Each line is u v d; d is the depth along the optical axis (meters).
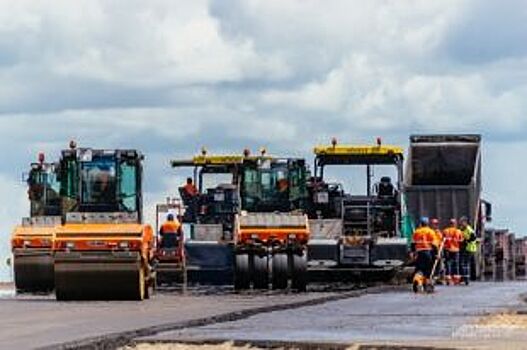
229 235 84.31
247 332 40.31
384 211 85.06
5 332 41.03
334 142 85.75
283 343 35.62
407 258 82.38
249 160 82.38
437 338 37.41
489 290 73.44
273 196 82.12
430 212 93.38
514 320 45.47
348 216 84.75
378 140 85.75
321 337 38.03
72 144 69.50
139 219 66.38
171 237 79.44
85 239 63.56
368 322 44.91
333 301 59.91
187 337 37.94
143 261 64.44
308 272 82.69
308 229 74.75
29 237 76.94
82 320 47.03
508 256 108.62
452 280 84.50
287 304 55.28
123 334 38.62
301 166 82.44
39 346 35.47
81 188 68.56
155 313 51.38
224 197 85.56
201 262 83.94
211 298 65.31
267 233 74.31
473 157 94.88
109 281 63.44
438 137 94.88
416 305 55.81
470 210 93.12
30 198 80.31
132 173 69.00
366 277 83.50
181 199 86.25
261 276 74.31
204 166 87.56
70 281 63.50
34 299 66.75
